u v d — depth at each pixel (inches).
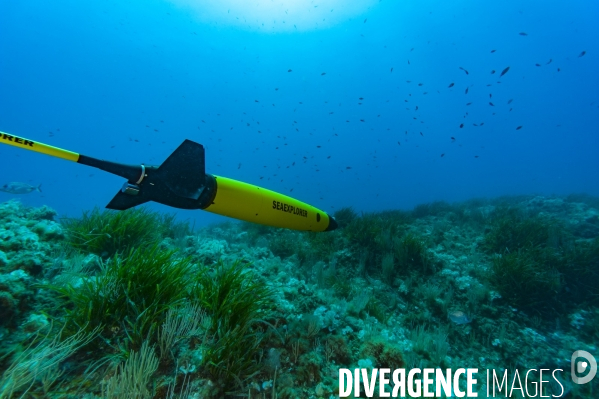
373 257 251.6
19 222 149.8
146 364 80.4
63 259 129.9
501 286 205.5
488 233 287.7
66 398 71.6
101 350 87.0
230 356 91.0
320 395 97.6
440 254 260.8
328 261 248.4
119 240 156.2
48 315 92.4
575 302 204.2
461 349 168.2
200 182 113.3
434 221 367.6
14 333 85.7
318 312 145.2
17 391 70.8
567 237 265.6
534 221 276.7
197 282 122.4
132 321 94.6
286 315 132.7
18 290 94.1
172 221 264.4
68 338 81.7
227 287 114.5
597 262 221.5
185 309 107.0
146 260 107.3
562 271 220.5
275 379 96.2
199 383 84.4
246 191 133.3
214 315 104.1
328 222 181.6
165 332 90.8
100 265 128.4
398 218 364.2
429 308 197.5
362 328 145.9
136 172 100.0
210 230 342.6
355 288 205.2
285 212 152.0
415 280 224.8
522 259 216.7
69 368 80.1
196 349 95.1
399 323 178.4
